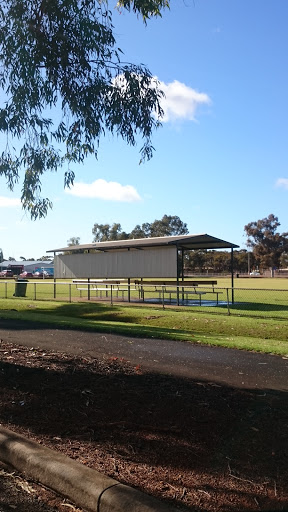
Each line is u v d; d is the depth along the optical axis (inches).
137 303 809.5
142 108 309.7
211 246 865.5
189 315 589.6
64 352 323.6
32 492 144.4
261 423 189.0
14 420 195.6
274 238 4247.0
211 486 141.5
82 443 172.2
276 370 283.1
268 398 221.8
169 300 885.8
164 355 324.5
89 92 303.9
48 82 311.4
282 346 364.8
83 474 140.3
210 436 176.9
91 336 403.9
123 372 263.4
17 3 294.7
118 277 864.3
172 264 778.8
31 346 347.3
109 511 127.0
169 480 144.9
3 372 261.4
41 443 172.2
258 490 139.3
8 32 303.0
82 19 293.4
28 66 298.4
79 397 219.9
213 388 236.1
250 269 4370.1
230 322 530.3
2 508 135.9
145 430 182.5
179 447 167.9
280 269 3998.5
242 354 334.0
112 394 223.0
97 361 291.9
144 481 143.7
